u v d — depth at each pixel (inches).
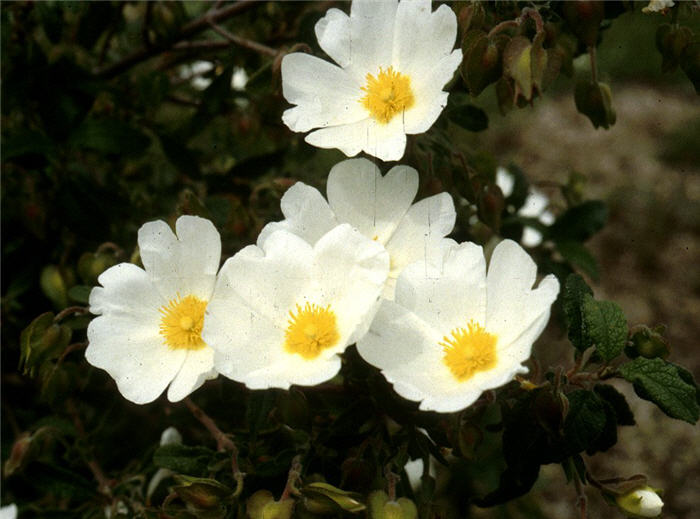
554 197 44.8
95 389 20.7
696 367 37.7
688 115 49.6
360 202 14.8
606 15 17.1
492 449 21.2
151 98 21.0
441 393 13.4
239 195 21.2
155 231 14.6
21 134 19.4
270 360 13.7
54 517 18.1
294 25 21.2
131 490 18.1
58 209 19.6
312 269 13.9
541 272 20.5
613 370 14.1
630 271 42.1
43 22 19.4
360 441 15.3
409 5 14.8
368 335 13.7
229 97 21.1
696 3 16.1
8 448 20.4
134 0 21.7
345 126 14.8
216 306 13.8
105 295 14.6
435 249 14.3
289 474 14.4
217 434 15.9
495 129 48.8
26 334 15.8
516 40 14.7
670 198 44.9
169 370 14.3
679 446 34.8
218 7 19.9
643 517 14.4
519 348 13.3
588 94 16.6
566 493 33.3
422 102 14.6
